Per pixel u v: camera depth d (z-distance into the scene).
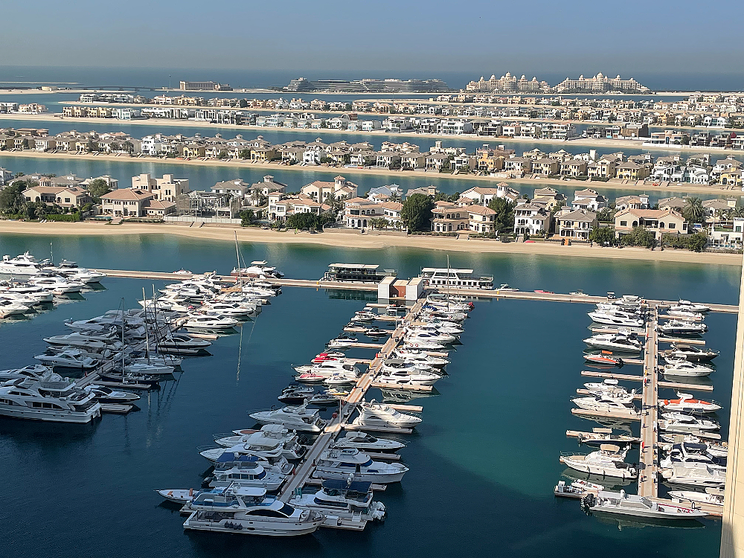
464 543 89.19
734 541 56.31
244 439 107.62
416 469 105.00
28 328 158.25
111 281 196.25
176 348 147.00
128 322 155.50
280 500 93.25
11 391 117.56
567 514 95.12
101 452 108.00
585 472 103.88
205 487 98.12
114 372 135.00
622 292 192.38
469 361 145.75
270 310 176.25
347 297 187.25
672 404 123.44
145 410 121.75
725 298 188.38
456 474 103.75
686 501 96.19
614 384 130.50
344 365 137.38
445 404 126.31
